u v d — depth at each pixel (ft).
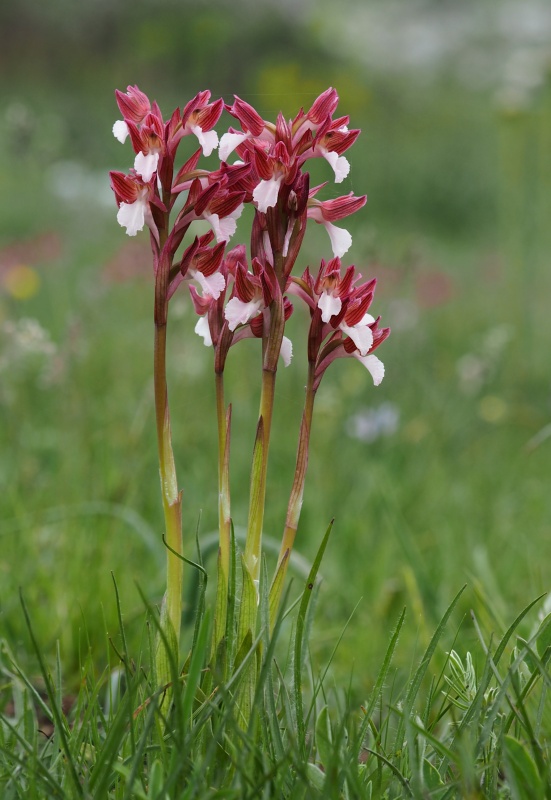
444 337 28.19
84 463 14.88
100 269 30.30
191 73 87.71
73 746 6.49
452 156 64.75
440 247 48.98
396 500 14.66
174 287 6.18
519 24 116.78
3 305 23.53
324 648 10.65
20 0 88.02
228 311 6.06
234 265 6.42
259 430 6.22
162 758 5.92
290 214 6.07
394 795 6.14
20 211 39.83
